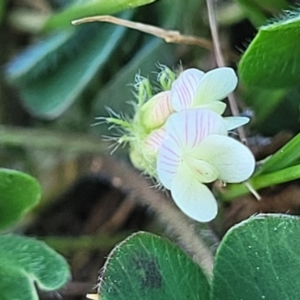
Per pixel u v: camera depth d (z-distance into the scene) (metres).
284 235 0.05
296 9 0.07
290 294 0.05
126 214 0.08
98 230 0.08
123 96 0.08
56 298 0.08
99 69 0.08
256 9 0.07
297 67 0.06
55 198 0.08
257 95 0.08
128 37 0.08
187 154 0.06
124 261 0.05
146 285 0.05
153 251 0.05
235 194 0.07
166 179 0.06
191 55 0.08
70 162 0.08
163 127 0.06
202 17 0.08
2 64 0.09
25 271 0.06
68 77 0.08
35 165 0.08
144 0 0.07
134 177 0.08
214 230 0.07
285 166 0.07
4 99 0.09
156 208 0.07
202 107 0.06
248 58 0.06
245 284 0.05
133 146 0.07
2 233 0.07
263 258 0.05
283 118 0.08
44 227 0.08
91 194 0.08
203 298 0.05
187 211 0.06
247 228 0.05
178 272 0.05
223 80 0.06
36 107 0.08
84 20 0.07
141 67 0.08
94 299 0.06
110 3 0.07
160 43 0.08
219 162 0.06
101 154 0.08
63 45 0.08
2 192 0.06
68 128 0.08
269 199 0.07
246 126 0.07
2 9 0.09
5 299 0.06
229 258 0.05
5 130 0.08
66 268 0.06
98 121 0.08
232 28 0.08
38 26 0.09
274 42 0.06
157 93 0.07
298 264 0.05
